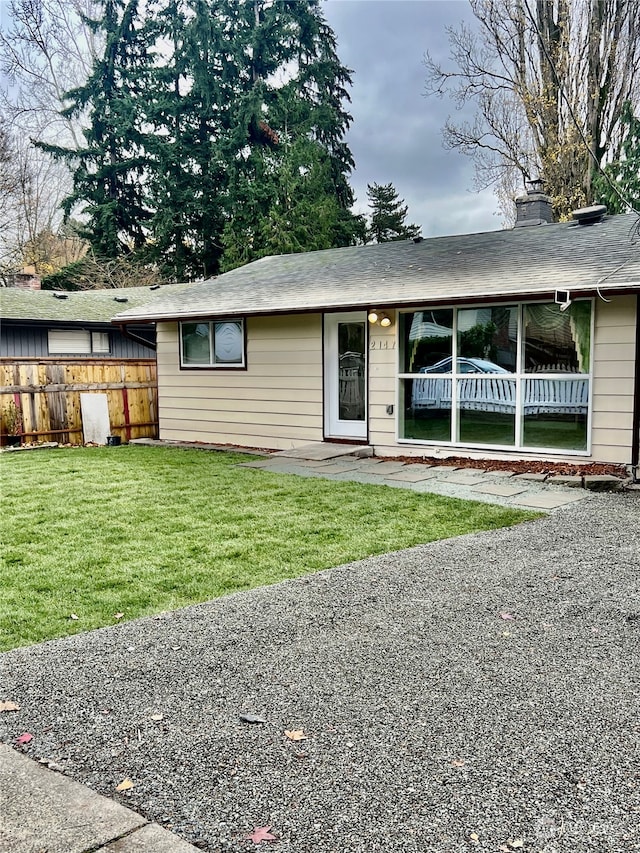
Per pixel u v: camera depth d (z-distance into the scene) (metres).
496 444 9.00
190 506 6.84
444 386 9.38
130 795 2.33
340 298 9.62
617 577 4.61
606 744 2.61
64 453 11.12
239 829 2.15
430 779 2.40
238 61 30.22
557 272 8.28
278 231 27.12
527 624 3.82
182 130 29.91
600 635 3.67
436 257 10.81
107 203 29.72
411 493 7.29
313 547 5.39
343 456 9.73
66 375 12.63
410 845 2.07
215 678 3.20
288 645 3.56
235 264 27.19
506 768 2.46
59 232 32.16
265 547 5.40
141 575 4.74
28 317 16.91
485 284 8.51
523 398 8.70
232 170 28.23
